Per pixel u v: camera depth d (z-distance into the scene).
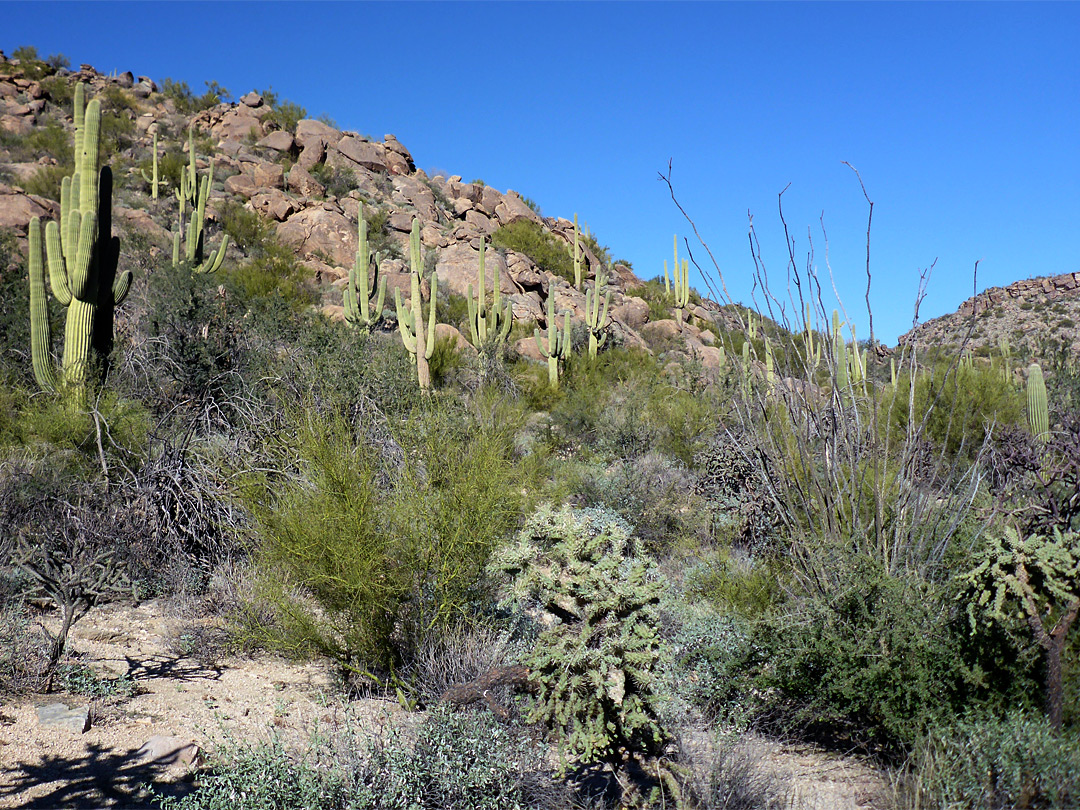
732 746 3.92
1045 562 3.63
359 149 40.34
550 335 21.80
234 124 39.31
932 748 3.80
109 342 12.60
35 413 9.66
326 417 6.41
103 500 7.36
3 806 3.45
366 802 3.38
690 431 13.40
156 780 3.79
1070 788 3.18
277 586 5.23
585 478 10.89
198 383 11.56
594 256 41.91
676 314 37.75
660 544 9.58
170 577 6.86
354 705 4.97
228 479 6.82
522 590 3.43
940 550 4.71
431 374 18.23
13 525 6.54
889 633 4.18
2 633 5.27
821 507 4.97
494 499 5.52
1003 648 4.00
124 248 23.61
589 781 3.88
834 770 4.02
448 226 38.91
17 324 13.46
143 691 4.98
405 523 5.40
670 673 4.52
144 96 41.97
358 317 22.55
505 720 4.09
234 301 15.46
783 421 5.32
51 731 4.23
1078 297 53.03
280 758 3.47
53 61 41.66
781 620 4.59
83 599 5.31
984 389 11.71
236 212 31.28
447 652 5.16
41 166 30.69
